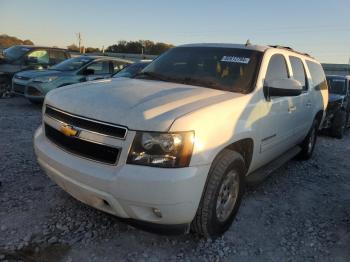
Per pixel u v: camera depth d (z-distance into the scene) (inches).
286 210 166.6
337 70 1683.1
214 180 120.2
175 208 107.8
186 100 124.3
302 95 203.8
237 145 138.9
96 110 114.7
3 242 120.1
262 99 151.1
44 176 177.6
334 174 232.7
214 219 125.4
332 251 133.9
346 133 422.0
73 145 119.0
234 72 156.7
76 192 119.2
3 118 326.6
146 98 121.7
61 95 131.5
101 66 441.4
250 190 187.0
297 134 209.5
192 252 124.4
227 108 127.6
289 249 132.9
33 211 141.8
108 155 110.6
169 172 105.8
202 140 112.2
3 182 167.2
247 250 129.3
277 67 176.1
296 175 222.5
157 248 125.0
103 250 121.0
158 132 106.6
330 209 173.0
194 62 167.9
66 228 131.8
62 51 572.1
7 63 500.4
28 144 236.7
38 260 112.8
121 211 111.7
